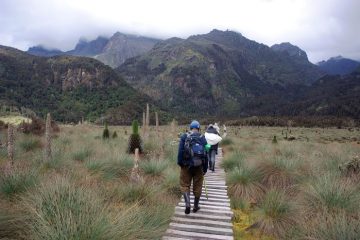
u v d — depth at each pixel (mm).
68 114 152250
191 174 8094
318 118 128000
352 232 5703
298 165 12125
